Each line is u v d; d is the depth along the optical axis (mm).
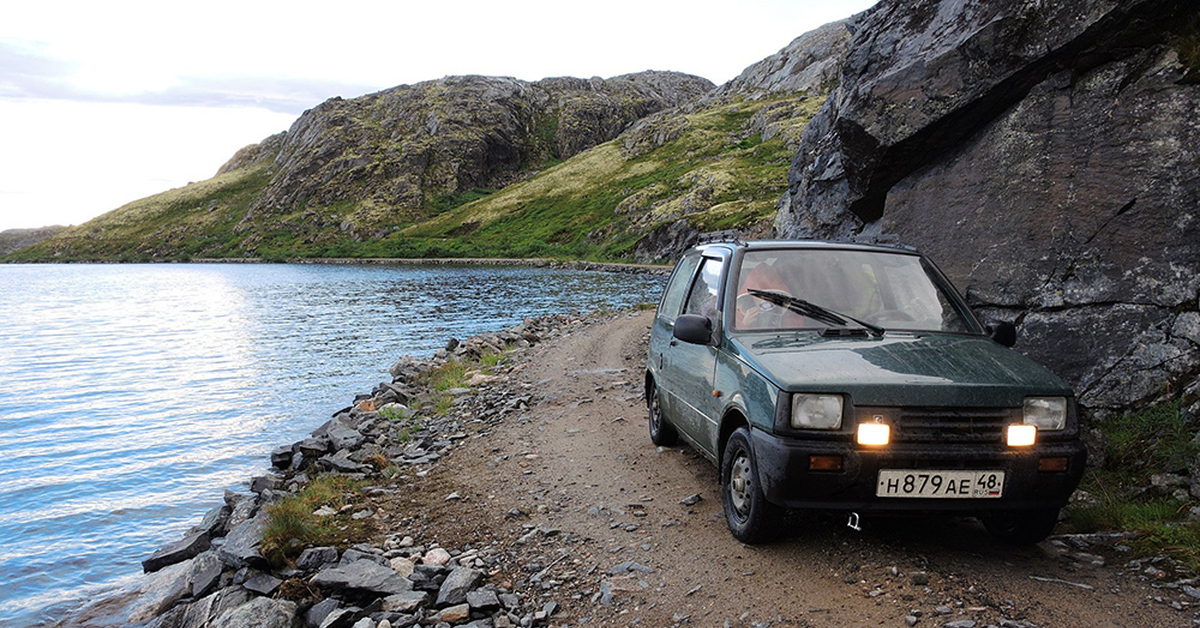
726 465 4719
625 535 4988
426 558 4934
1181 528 4328
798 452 3920
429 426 9414
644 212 114812
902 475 3906
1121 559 4180
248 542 5227
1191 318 5777
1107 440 5582
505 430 8617
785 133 140125
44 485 9602
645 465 6586
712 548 4570
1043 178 7012
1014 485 3941
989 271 7172
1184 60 6320
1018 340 6680
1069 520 4836
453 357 16328
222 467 10250
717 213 89750
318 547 5137
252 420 13438
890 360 4305
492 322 30875
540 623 3959
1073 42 6844
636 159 171125
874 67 9094
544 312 34594
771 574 4117
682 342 6051
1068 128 6938
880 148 8492
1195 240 5910
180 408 14906
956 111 7762
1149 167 6309
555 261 97312
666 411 6594
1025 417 4043
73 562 6832
